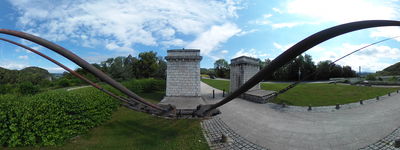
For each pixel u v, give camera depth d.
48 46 0.90
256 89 16.75
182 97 13.45
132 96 1.25
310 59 36.59
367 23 0.79
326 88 19.00
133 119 8.16
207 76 58.75
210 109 1.74
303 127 7.28
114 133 6.54
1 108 4.86
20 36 0.88
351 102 12.31
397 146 5.44
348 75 39.69
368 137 6.17
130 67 29.16
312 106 11.30
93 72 1.00
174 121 7.84
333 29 0.74
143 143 5.78
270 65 0.83
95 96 7.90
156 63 31.98
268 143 5.95
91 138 6.07
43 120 5.22
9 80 18.98
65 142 5.62
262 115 9.02
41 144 5.24
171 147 5.57
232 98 1.28
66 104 5.88
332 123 7.67
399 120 7.72
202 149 5.51
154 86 18.84
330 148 5.60
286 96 14.48
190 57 13.60
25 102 5.32
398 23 0.83
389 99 12.77
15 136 4.87
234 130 6.97
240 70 16.02
